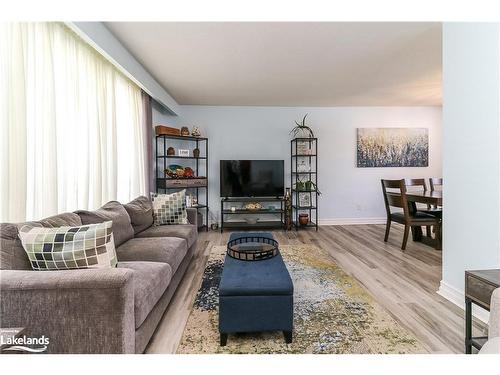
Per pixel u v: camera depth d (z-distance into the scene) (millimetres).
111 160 2910
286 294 1595
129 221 2570
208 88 4105
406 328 1763
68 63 2203
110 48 2422
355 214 5430
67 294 1190
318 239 4168
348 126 5352
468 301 1438
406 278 2586
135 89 3553
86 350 1202
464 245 2014
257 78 3688
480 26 1848
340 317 1896
